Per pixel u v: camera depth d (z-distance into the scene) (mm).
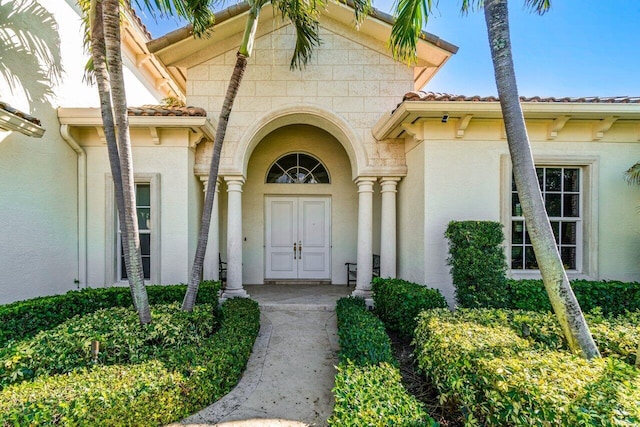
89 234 6738
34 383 3025
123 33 8266
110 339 3838
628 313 4777
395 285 5797
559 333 3676
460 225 5523
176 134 6664
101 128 6508
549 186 6527
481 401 2850
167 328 4211
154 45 6777
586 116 5879
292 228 9586
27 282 5520
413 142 6734
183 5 5117
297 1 5367
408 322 5168
